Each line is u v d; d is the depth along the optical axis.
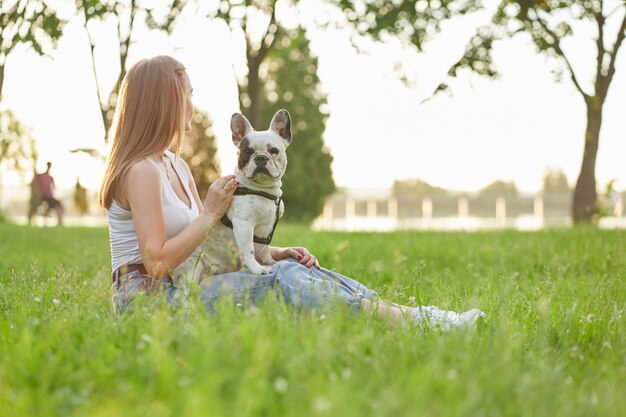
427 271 6.74
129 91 3.80
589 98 19.72
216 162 35.31
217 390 2.30
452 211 39.56
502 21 18.95
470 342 2.95
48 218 21.94
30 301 3.86
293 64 35.66
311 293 3.52
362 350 2.81
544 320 3.62
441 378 2.38
